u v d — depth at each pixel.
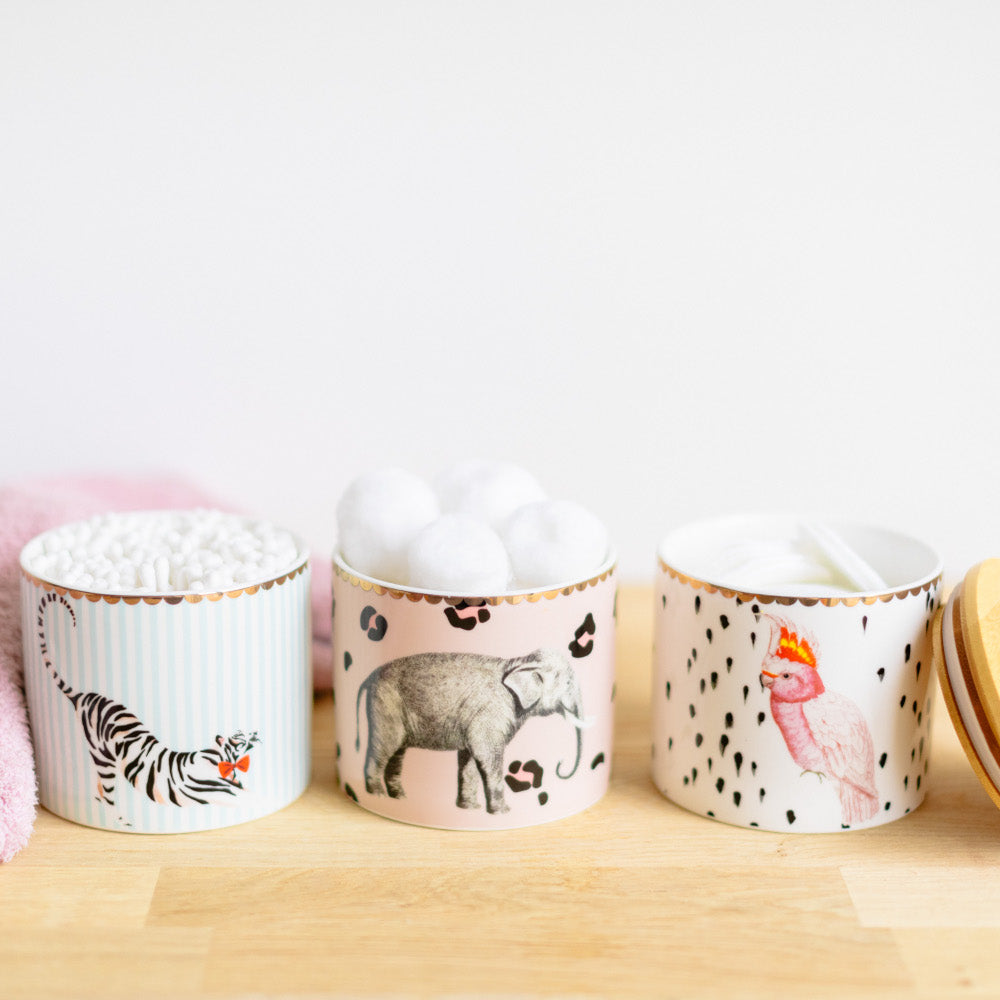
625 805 0.60
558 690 0.56
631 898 0.51
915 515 0.84
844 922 0.50
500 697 0.55
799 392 0.82
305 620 0.59
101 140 0.76
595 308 0.80
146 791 0.55
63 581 0.55
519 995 0.45
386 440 0.82
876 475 0.83
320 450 0.82
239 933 0.48
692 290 0.80
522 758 0.56
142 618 0.53
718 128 0.77
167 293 0.78
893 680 0.56
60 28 0.74
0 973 0.46
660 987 0.45
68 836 0.56
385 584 0.55
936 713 0.70
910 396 0.82
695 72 0.76
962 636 0.54
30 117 0.75
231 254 0.78
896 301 0.80
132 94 0.75
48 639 0.55
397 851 0.55
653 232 0.79
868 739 0.56
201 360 0.80
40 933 0.48
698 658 0.57
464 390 0.81
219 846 0.55
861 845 0.56
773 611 0.54
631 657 0.77
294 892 0.51
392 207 0.78
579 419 0.82
